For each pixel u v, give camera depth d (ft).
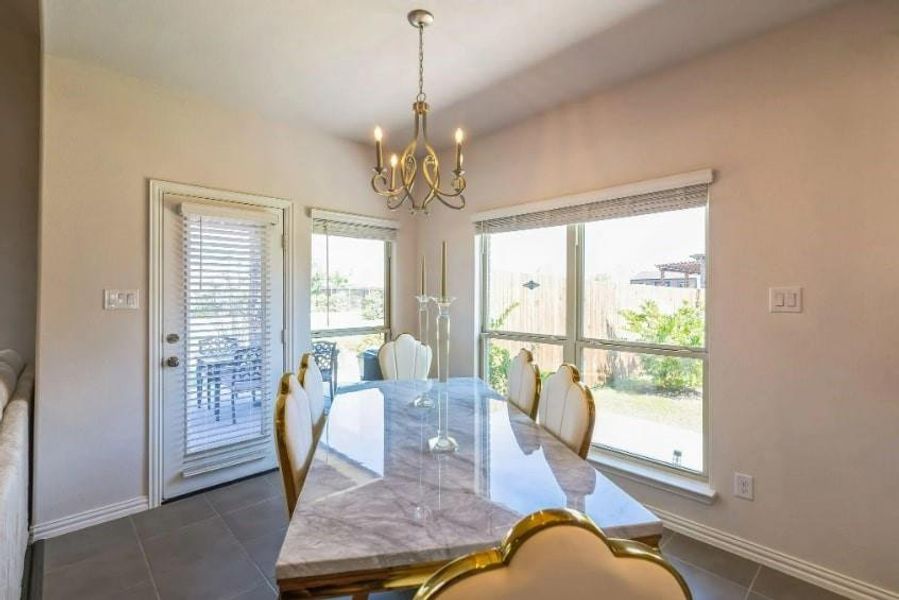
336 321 11.64
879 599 5.78
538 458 4.81
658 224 8.23
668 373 8.15
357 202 11.98
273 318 10.30
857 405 5.98
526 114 9.93
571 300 9.61
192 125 9.04
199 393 9.12
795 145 6.45
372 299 12.53
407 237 13.17
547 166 9.81
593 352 9.30
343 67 7.91
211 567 6.70
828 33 6.16
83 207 7.75
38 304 7.35
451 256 12.28
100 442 7.93
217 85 8.62
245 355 9.78
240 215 9.58
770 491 6.71
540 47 7.18
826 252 6.20
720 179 7.19
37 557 6.86
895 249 5.70
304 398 5.59
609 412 9.04
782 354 6.59
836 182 6.11
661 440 8.23
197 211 8.96
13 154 8.95
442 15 6.35
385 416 6.43
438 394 7.73
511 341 10.95
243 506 8.61
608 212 8.70
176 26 6.67
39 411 7.33
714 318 7.30
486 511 3.65
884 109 5.76
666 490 7.84
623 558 2.06
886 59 5.74
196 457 9.09
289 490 4.35
